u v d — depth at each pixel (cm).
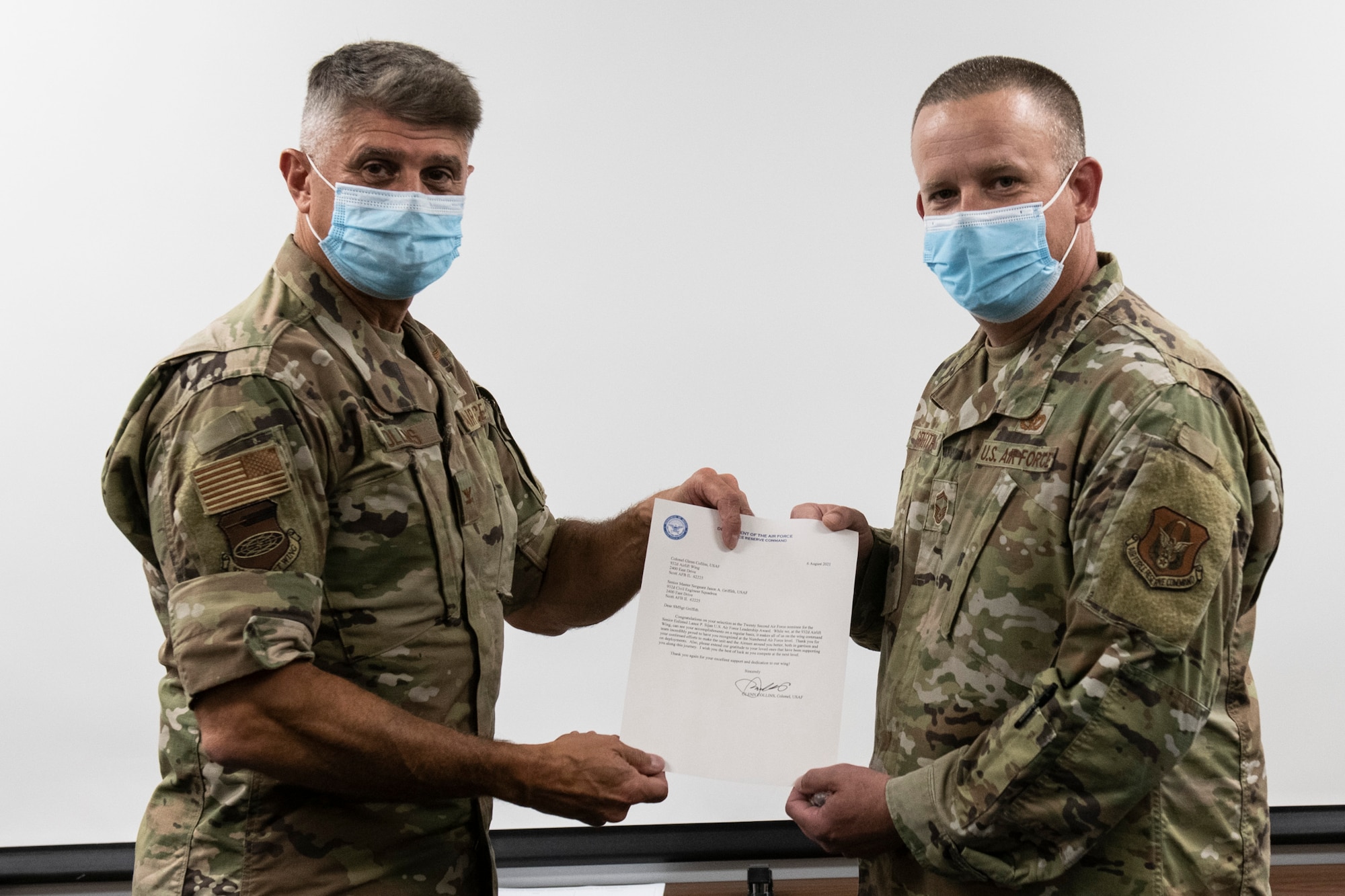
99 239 192
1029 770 105
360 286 127
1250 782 116
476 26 197
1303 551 192
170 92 193
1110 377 111
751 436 198
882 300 197
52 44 192
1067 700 104
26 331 192
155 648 193
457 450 131
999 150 118
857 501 197
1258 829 115
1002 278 120
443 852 124
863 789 118
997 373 127
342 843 117
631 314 198
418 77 123
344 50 128
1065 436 113
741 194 198
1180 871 110
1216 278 193
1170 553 102
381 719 111
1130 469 105
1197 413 106
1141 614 102
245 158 194
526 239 198
